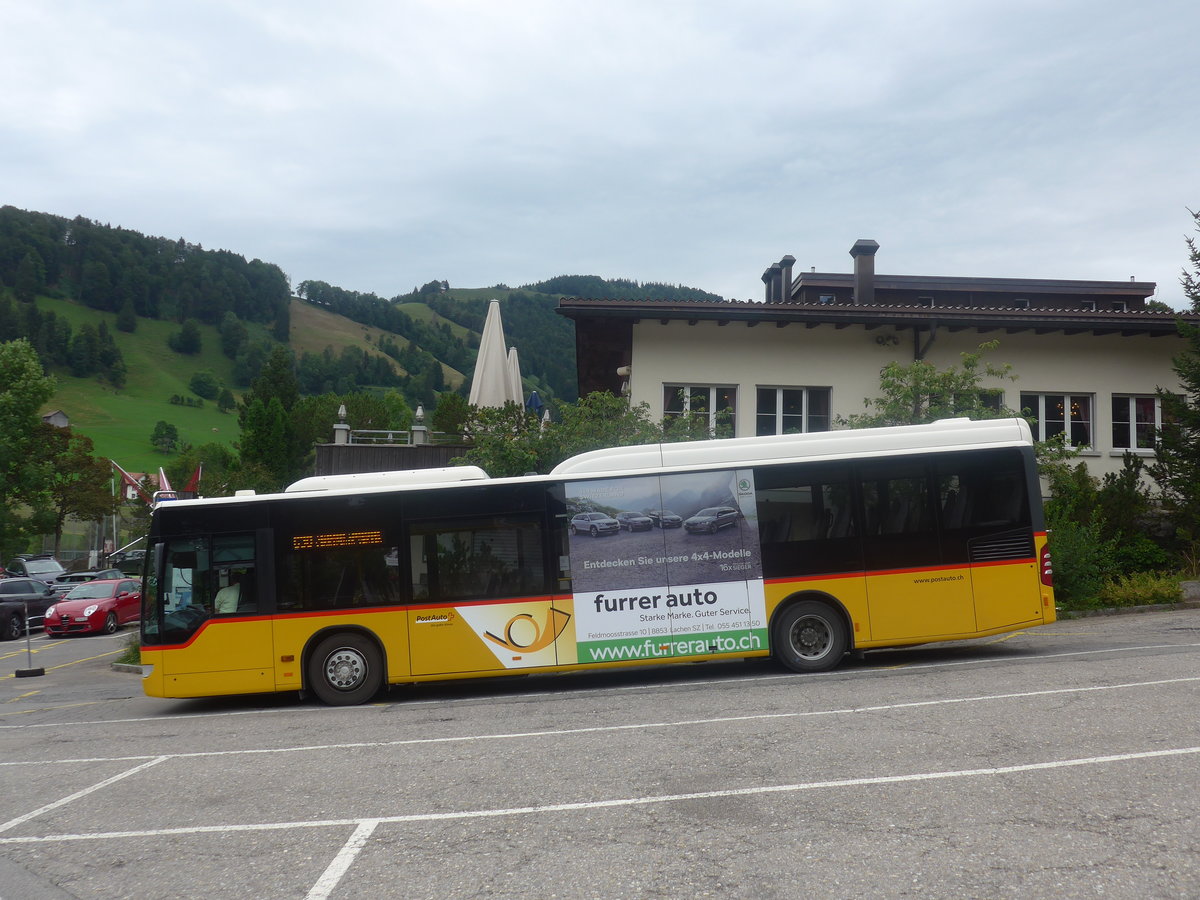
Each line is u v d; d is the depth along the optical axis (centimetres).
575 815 614
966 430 1278
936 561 1244
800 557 1240
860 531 1246
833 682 1116
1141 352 2302
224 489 3822
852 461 1259
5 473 4831
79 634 2875
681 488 1250
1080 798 593
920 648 1444
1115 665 1104
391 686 1386
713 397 2208
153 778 809
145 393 18650
